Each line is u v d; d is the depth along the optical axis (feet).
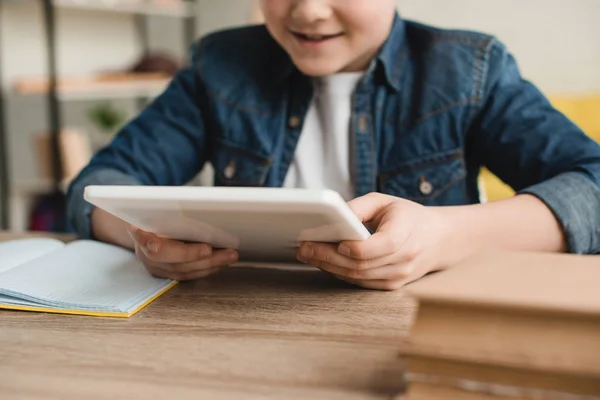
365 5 2.87
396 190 3.28
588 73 7.57
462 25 8.27
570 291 1.05
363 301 1.88
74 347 1.52
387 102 3.34
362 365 1.36
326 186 3.44
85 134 10.62
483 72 3.23
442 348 1.04
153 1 9.38
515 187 3.05
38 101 10.21
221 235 1.89
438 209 2.22
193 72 3.66
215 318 1.73
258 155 3.42
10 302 1.87
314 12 2.79
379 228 1.88
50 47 8.06
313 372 1.33
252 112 3.46
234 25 10.59
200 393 1.23
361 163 3.32
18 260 2.34
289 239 1.86
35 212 8.12
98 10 10.58
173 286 2.10
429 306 1.08
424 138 3.25
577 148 2.78
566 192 2.39
